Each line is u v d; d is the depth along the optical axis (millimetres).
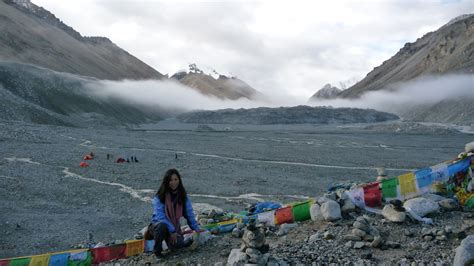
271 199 26844
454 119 153125
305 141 82750
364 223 8406
